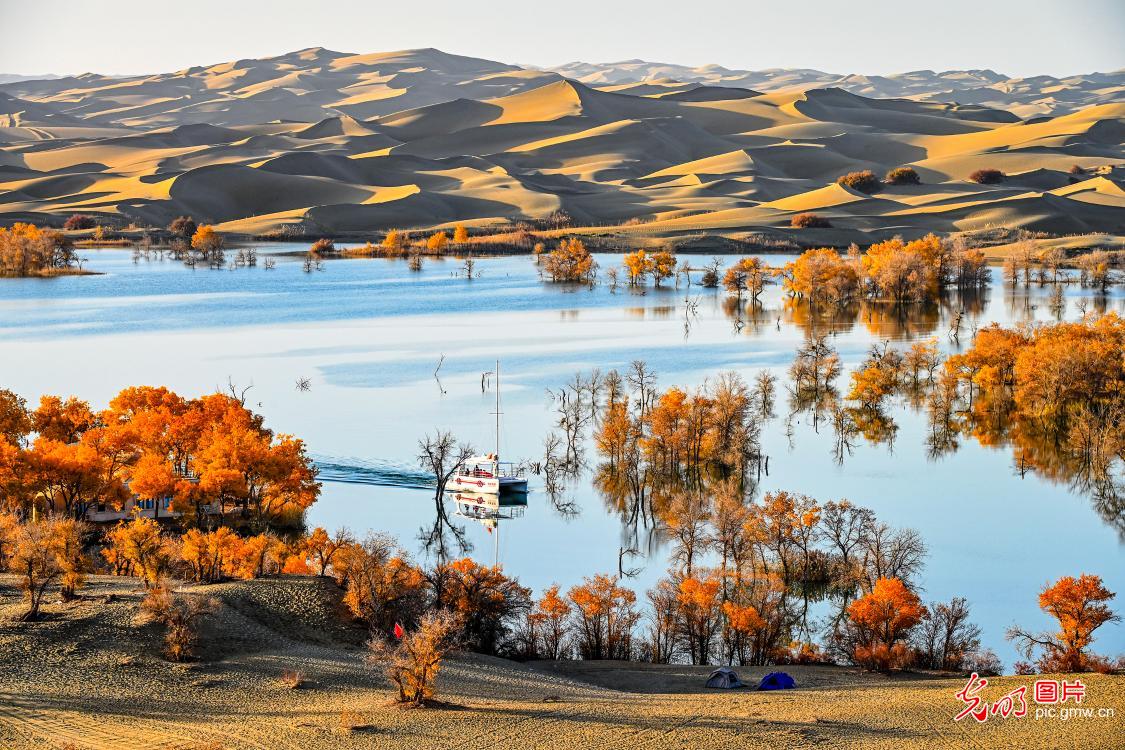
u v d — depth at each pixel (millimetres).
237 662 195000
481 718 169000
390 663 185750
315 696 179625
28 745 149875
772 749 155875
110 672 184750
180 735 156625
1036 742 158000
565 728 164750
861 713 174500
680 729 164875
